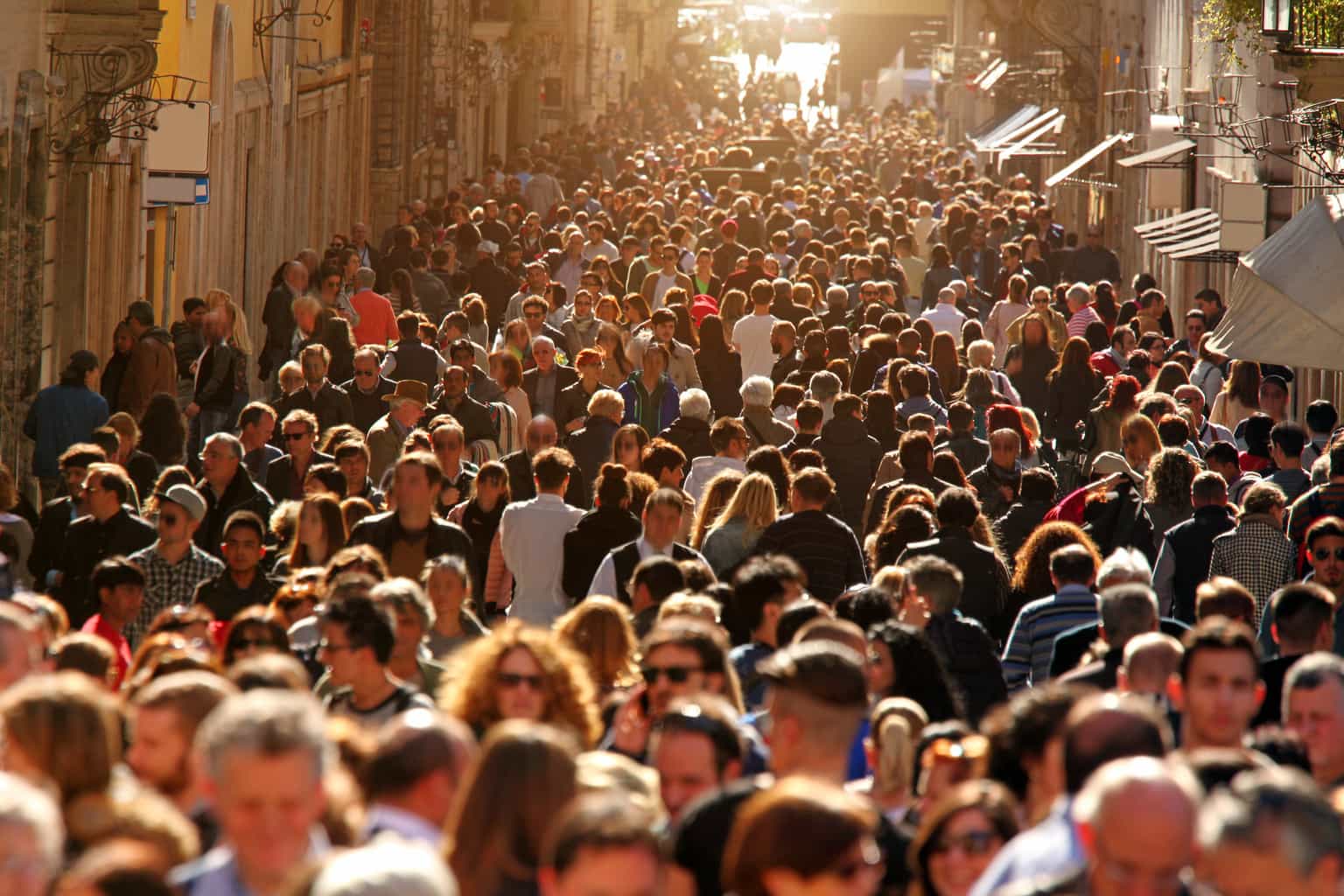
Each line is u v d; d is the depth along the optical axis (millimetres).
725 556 38438
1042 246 113625
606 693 26656
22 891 13508
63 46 62750
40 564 40125
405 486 37031
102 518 38375
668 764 18594
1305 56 63938
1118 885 14422
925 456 46250
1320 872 14172
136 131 70688
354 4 126000
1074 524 39469
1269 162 79188
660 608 30516
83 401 53844
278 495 45875
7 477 40344
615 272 92750
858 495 50250
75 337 66062
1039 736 18734
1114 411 56031
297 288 73500
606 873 14086
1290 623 27203
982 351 61812
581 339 69062
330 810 16844
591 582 38750
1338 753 21281
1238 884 14328
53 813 13938
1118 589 26922
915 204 139375
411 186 146000
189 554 36156
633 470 46344
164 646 23938
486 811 16266
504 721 22188
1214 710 21359
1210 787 18219
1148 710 17266
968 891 17344
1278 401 54719
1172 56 115812
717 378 65750
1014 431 47281
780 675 19328
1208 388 65188
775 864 14406
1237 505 45406
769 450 44969
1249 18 78250
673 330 63250
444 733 17188
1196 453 52906
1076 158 154500
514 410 57156
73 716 16953
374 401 57125
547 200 140625
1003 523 43531
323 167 118688
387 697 24031
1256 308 58531
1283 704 23484
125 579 31656
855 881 14477
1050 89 166000
